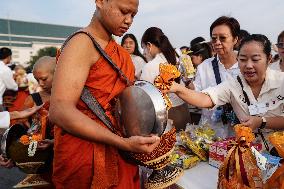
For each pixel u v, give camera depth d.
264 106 1.73
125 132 1.17
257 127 1.64
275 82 1.71
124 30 1.14
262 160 1.43
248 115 1.81
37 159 1.63
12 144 1.62
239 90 1.81
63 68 1.03
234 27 2.40
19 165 1.62
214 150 1.67
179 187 1.48
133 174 1.28
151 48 2.71
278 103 1.72
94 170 1.10
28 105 2.05
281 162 1.36
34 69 1.97
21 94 5.43
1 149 1.64
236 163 1.30
